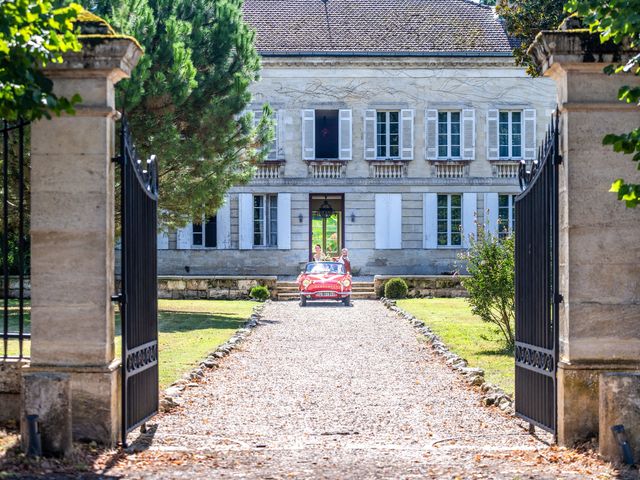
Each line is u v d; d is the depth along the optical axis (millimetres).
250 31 27141
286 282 35344
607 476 7270
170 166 24422
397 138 39812
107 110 8250
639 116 8547
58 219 8305
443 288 34625
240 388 13297
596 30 7988
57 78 8281
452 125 39906
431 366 15797
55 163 8305
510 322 19484
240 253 39219
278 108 39281
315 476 7359
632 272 8562
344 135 39469
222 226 39188
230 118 25234
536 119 39625
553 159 8750
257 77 27344
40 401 7629
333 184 39438
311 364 16172
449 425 10445
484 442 9312
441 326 22188
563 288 8719
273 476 7340
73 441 8234
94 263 8289
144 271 9266
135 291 8852
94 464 7641
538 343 9320
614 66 8133
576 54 8500
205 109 24766
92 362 8289
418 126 39594
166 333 20969
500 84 39594
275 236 39719
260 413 11250
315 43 40000
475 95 39562
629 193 7590
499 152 39812
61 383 7660
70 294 8297
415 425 10484
